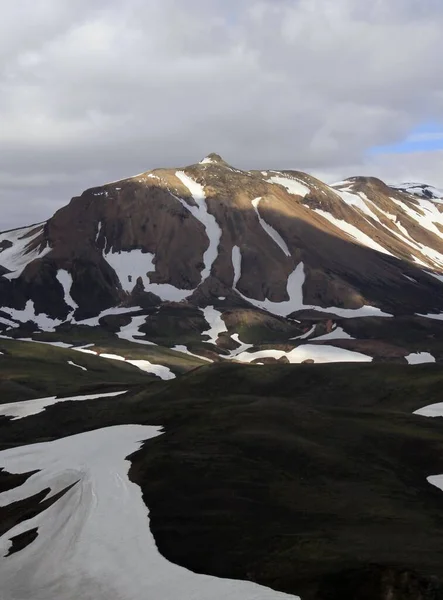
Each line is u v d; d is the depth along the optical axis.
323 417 83.50
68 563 46.69
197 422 84.00
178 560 43.41
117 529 49.53
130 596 40.00
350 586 36.09
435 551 41.94
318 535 45.16
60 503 60.06
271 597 36.44
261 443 70.44
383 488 59.31
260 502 53.72
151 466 63.22
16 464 79.00
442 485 61.84
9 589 46.44
